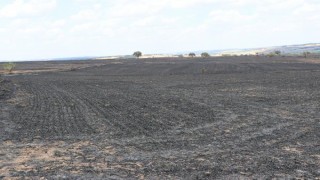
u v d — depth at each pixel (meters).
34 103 24.92
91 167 10.57
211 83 41.16
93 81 48.12
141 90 34.31
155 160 11.21
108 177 9.66
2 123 17.52
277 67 69.94
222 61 105.06
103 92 32.56
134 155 11.82
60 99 27.27
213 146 12.81
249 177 9.52
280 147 12.55
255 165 10.54
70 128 16.34
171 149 12.49
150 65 93.56
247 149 12.35
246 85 37.12
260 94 28.73
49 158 11.60
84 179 9.54
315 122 16.89
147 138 14.20
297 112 19.75
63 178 9.62
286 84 36.72
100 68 87.06
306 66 70.06
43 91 33.97
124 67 88.50
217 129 15.71
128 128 16.17
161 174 9.85
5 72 74.81
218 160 11.10
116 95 29.88
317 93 28.20
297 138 13.84
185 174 9.83
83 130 15.87
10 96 29.23
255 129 15.58
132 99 26.95
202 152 12.06
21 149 12.75
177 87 37.28
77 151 12.44
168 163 10.85
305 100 24.41
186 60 121.88
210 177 9.56
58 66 104.62
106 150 12.52
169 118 18.56
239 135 14.48
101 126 16.73
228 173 9.87
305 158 11.18
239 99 25.91
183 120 17.94
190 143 13.30
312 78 42.81
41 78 55.78
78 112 20.89
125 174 9.90
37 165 10.84
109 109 22.00
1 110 21.45
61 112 20.91
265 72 58.03
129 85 40.84
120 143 13.48
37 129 16.14
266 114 19.30
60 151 12.44
